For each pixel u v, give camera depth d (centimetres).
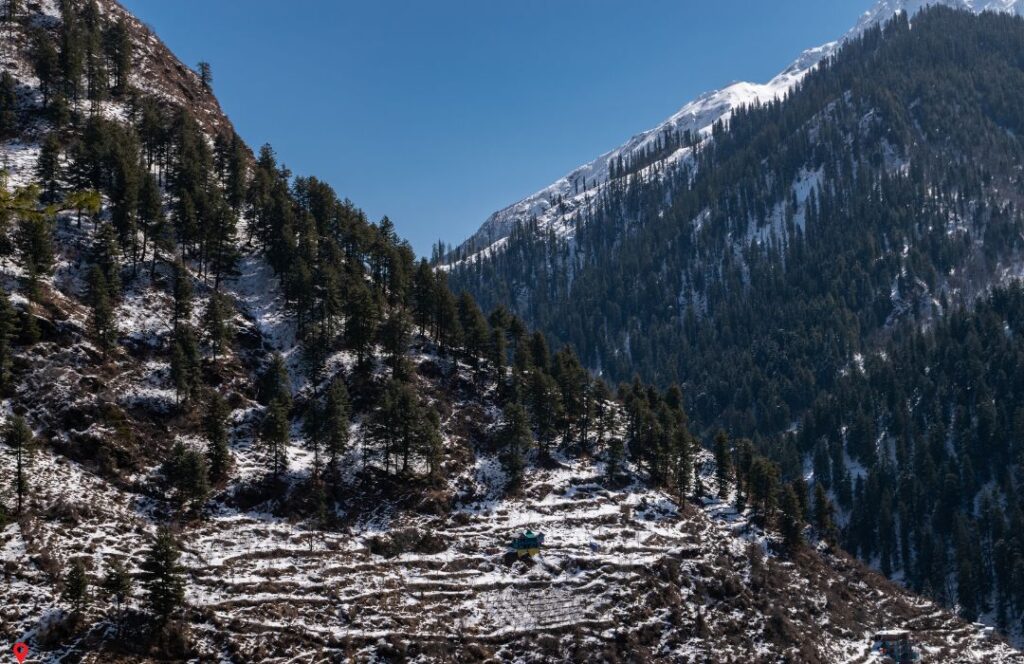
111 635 6719
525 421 11088
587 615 8719
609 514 10706
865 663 9994
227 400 10419
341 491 9825
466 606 8500
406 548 9225
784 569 11138
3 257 10119
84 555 7450
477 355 13112
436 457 10388
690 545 10531
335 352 11900
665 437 12456
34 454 8106
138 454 9100
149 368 10169
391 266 13550
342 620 7838
